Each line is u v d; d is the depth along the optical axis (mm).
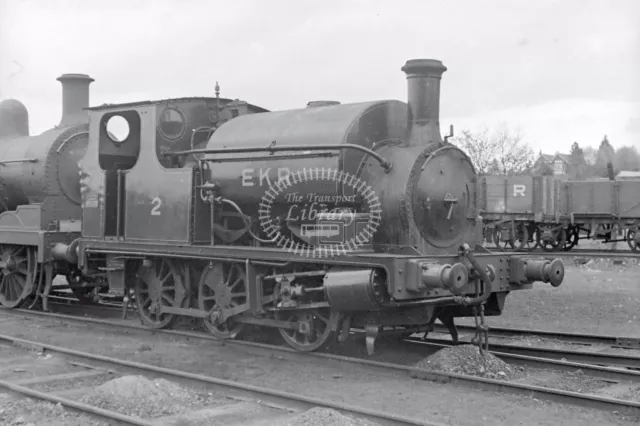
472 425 6277
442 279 7691
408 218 8445
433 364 8250
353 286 8062
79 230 13453
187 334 10422
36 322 12414
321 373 8328
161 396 6992
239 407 6781
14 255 13930
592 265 21766
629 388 7555
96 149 11430
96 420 6336
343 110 9094
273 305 9500
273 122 9672
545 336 10852
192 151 10188
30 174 13602
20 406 6754
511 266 9148
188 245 10062
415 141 8906
